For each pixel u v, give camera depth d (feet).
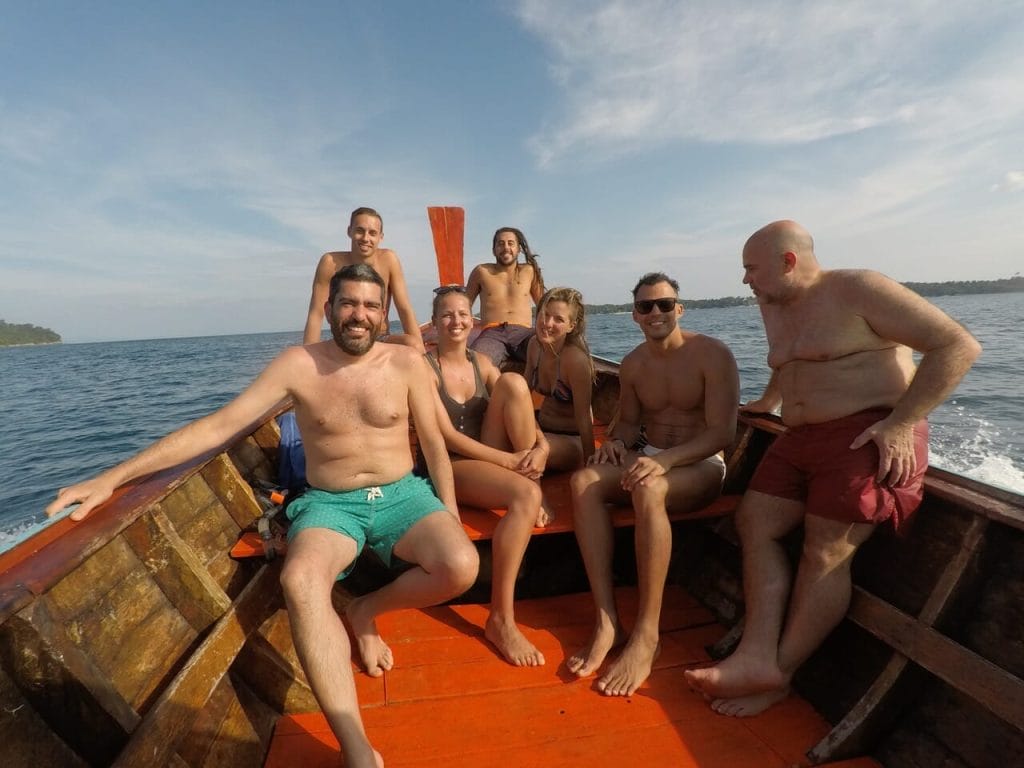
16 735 4.13
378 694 6.85
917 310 5.85
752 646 6.51
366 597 7.34
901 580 6.21
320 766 5.88
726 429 8.08
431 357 10.04
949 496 5.82
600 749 6.00
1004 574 5.35
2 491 29.78
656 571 7.10
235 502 8.25
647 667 6.96
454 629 8.12
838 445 6.36
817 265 6.78
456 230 26.11
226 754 5.62
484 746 6.06
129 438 42.06
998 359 52.65
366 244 14.23
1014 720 4.59
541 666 7.30
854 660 6.40
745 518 7.22
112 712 4.69
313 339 14.73
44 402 67.62
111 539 5.29
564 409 10.94
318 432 7.22
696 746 6.03
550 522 8.36
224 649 5.98
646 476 7.34
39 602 4.39
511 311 19.60
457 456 9.48
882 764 5.73
